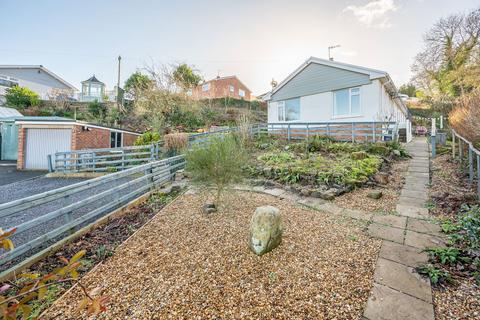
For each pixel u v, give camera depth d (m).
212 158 3.96
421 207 3.88
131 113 18.08
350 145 7.82
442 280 2.08
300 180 5.44
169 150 9.10
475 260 2.21
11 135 13.34
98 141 11.93
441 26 19.31
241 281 2.19
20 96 18.39
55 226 3.71
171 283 2.19
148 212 4.11
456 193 4.14
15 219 4.09
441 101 19.31
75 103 19.86
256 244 2.64
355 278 2.19
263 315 1.79
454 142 6.46
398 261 2.42
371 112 9.00
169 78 16.41
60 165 9.21
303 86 11.35
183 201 4.69
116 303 1.95
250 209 4.14
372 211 3.86
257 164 6.70
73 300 2.00
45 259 2.63
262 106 26.34
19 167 10.38
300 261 2.49
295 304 1.89
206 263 2.50
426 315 1.74
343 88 9.84
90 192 6.02
